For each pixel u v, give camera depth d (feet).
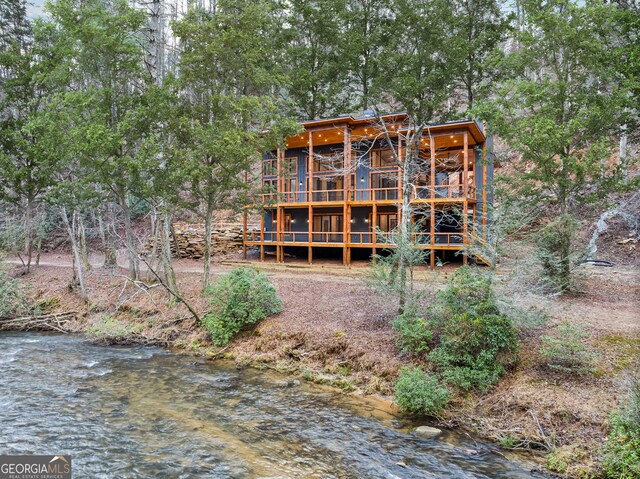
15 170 66.69
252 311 44.70
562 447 22.86
